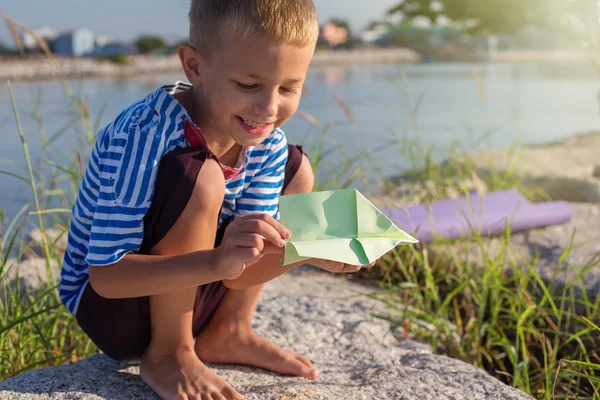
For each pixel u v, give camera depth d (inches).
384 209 132.7
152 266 59.1
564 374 81.9
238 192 70.4
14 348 87.0
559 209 134.8
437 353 92.5
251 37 57.4
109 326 65.4
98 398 62.8
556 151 214.7
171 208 60.1
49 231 130.7
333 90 445.4
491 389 71.1
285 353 74.0
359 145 234.1
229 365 73.6
